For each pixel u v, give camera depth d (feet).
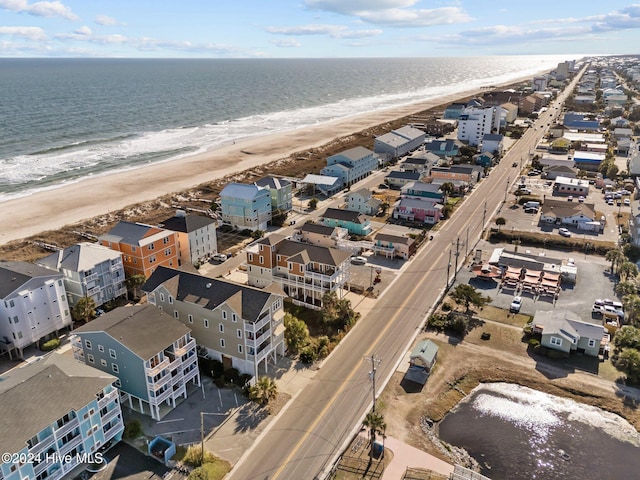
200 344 200.85
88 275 231.91
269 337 195.21
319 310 240.94
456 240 337.31
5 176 490.49
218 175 506.07
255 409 176.14
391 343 217.36
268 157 591.37
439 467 152.46
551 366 202.69
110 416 154.81
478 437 167.84
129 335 169.58
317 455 155.43
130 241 256.11
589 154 554.46
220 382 188.75
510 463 157.69
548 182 479.00
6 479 123.95
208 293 195.00
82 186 463.42
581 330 210.18
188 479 138.82
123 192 447.42
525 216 382.63
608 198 418.10
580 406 182.39
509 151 616.39
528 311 243.19
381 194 442.50
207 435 163.12
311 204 402.11
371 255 312.29
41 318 210.59
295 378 193.47
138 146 648.38
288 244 254.68
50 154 585.22
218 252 315.78
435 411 177.99
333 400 181.27
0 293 198.08
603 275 282.97
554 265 283.18
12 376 150.00
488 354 210.18
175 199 426.10
